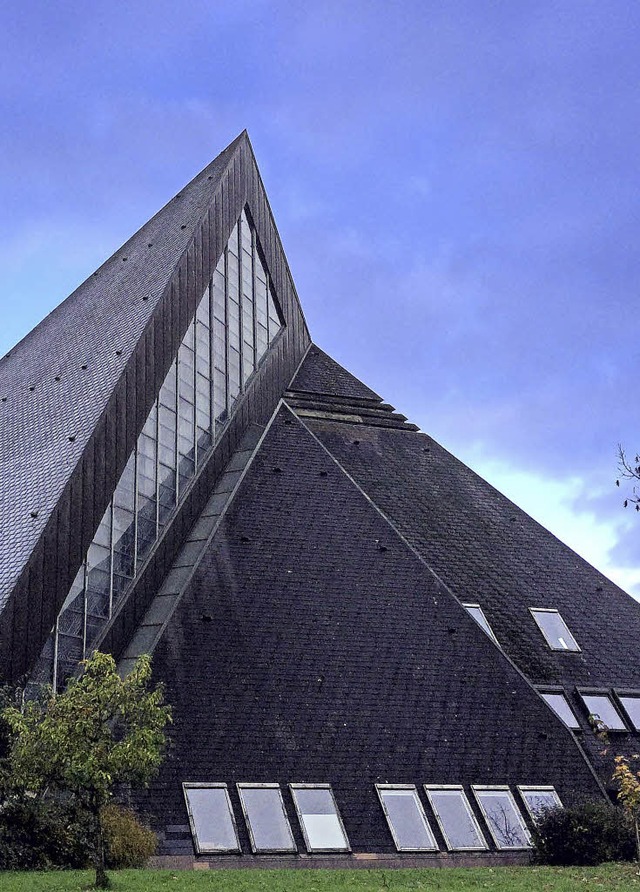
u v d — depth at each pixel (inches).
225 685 1465.3
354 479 2034.9
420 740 1460.4
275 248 2373.3
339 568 1692.9
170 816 1289.4
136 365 1685.5
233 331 2098.9
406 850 1325.0
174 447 1796.3
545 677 1700.3
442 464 2175.2
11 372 2015.3
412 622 1621.6
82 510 1467.8
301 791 1359.5
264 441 2003.0
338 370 2425.0
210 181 2187.5
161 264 1939.0
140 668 1059.9
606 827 1346.0
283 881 1070.4
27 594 1327.5
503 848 1362.0
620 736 1636.3
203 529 1775.3
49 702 1063.6
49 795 1230.3
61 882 999.0
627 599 1926.7
